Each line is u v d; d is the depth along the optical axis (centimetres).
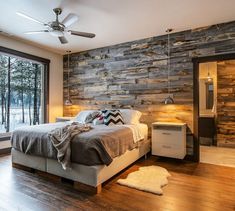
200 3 276
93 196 224
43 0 268
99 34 394
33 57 459
